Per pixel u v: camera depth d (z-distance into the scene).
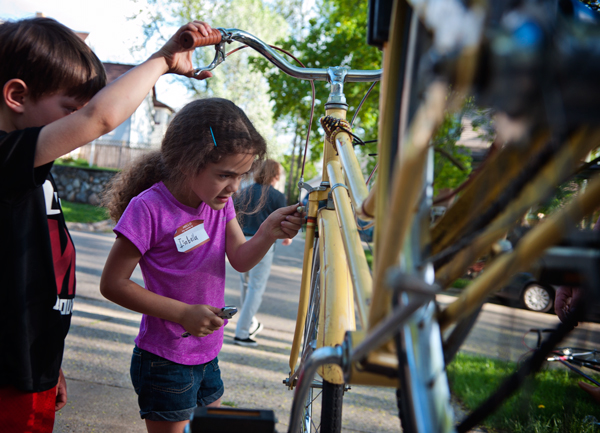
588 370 1.68
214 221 1.42
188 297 1.32
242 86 25.77
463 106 0.52
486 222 0.50
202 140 1.19
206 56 24.14
